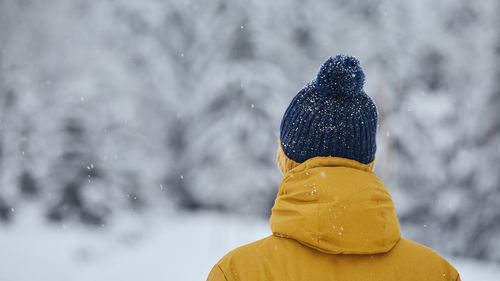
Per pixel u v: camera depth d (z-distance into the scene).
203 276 18.61
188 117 29.47
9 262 18.11
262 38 25.81
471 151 20.19
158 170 28.53
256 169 24.92
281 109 25.34
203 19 29.55
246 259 1.60
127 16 31.27
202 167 26.47
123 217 22.55
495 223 19.38
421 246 1.69
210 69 26.33
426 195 22.83
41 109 24.31
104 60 29.17
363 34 28.12
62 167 22.38
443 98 24.97
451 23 27.94
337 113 1.64
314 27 29.41
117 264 19.20
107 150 23.02
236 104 25.17
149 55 30.27
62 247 19.88
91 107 23.11
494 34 20.12
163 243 21.89
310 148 1.66
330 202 1.54
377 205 1.57
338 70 1.66
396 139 23.70
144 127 29.27
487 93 19.77
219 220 25.41
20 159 23.09
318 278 1.55
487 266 17.33
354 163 1.64
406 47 26.45
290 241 1.60
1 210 21.94
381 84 25.12
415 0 27.98
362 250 1.55
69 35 36.84
